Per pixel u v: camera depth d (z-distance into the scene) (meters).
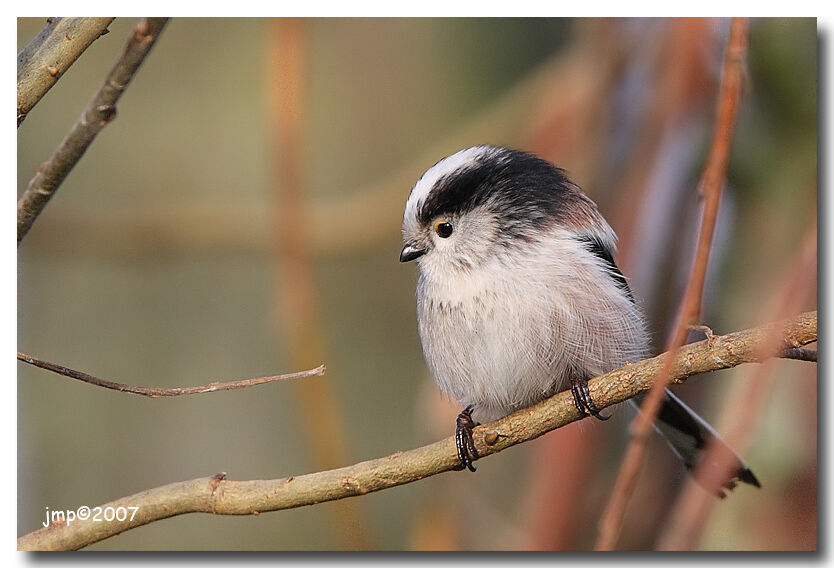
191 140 13.12
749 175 8.91
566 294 7.87
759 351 6.12
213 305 12.66
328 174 13.15
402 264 13.08
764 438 8.18
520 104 11.86
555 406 6.93
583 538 9.41
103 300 12.39
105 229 12.05
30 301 11.90
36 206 6.54
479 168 8.41
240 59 13.19
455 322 8.16
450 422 10.09
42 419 11.46
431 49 13.24
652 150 9.46
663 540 8.33
